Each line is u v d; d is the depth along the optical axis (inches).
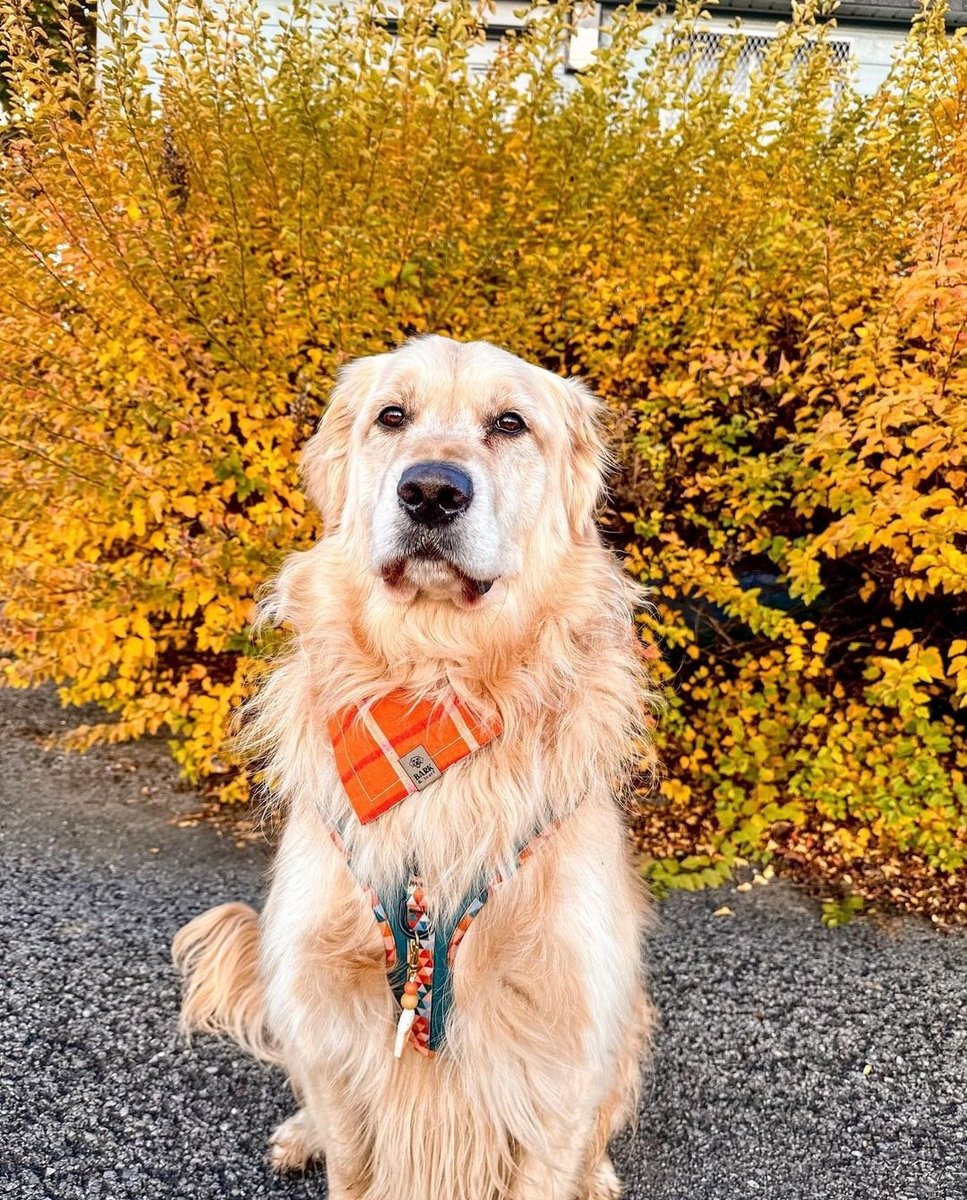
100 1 140.9
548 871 73.2
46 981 111.5
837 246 131.5
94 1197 82.7
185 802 160.9
